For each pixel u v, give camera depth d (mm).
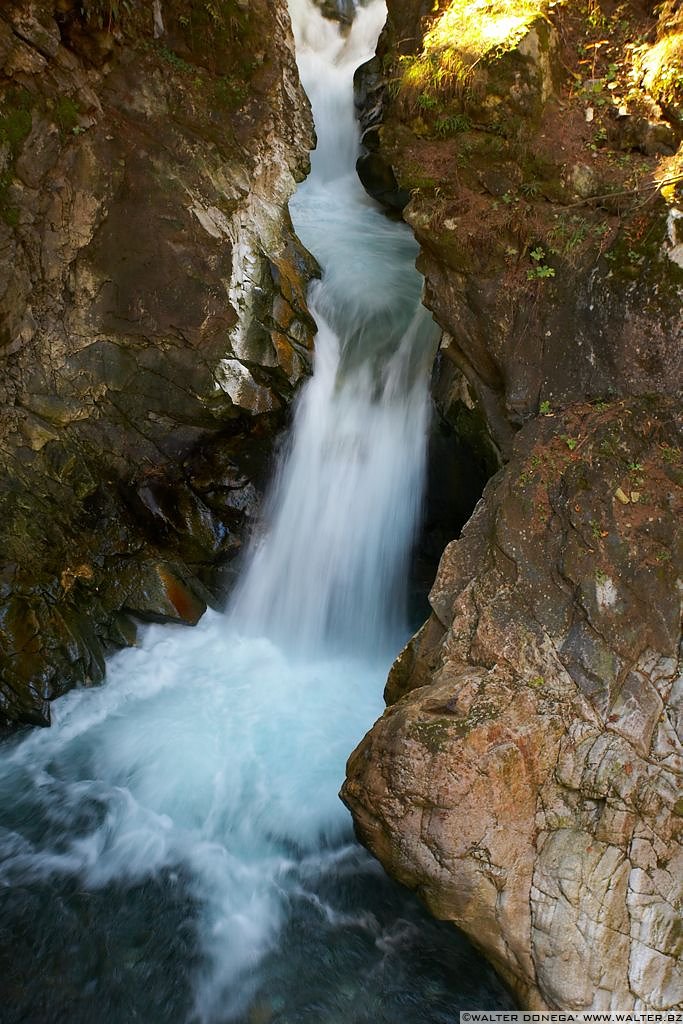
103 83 6250
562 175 5668
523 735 4461
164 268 6406
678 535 4941
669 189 5340
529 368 5793
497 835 4305
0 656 6363
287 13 8078
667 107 5516
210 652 7289
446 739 4449
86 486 6949
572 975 4105
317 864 5402
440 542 7797
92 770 6109
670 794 4352
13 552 6582
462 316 6090
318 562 7570
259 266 7184
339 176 9422
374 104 9016
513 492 5230
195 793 5895
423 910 5141
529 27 5680
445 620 5223
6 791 5914
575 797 4398
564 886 4199
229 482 7586
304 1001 4566
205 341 6680
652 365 5438
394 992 4637
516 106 5672
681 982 4145
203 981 4648
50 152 5812
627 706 4523
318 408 7652
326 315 7926
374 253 8461
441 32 6086
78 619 6816
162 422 7059
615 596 4742
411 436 7434
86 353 6477
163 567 7227
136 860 5402
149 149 6355
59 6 5832
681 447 5383
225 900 5137
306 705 6812
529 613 4816
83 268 6219
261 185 7578
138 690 6848
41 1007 4480
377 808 4547
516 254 5781
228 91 7090
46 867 5332
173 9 6535
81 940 4855
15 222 5777
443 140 6000
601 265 5531
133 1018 4441
